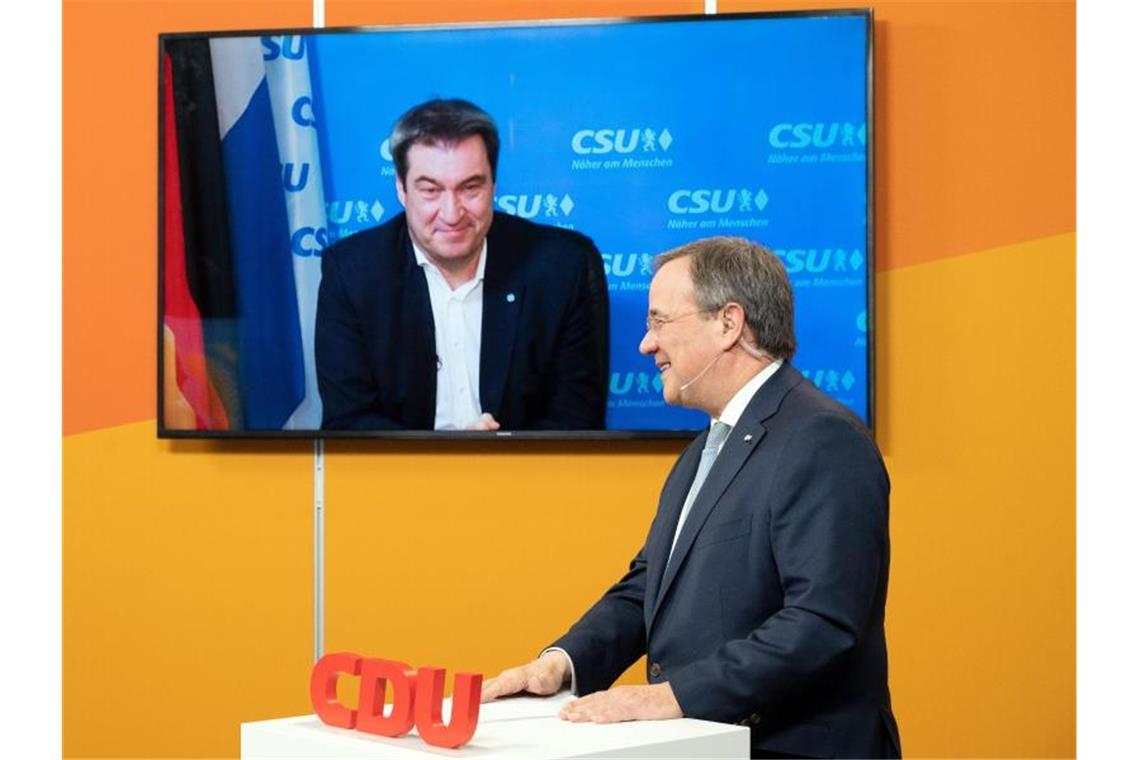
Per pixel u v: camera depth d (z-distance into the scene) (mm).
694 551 2332
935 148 3520
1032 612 3475
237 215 3709
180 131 3723
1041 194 3484
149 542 3766
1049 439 3473
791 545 2217
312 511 3719
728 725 2031
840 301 3492
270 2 3758
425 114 3645
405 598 3680
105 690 3771
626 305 3586
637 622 2514
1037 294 3480
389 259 3660
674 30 3566
